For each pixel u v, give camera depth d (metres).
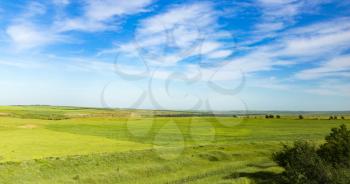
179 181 27.61
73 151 35.50
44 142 41.69
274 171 30.45
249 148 41.88
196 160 34.19
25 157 30.94
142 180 27.25
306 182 24.62
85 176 26.16
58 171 27.33
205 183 26.42
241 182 26.75
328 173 24.55
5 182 23.86
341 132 29.08
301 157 26.11
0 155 31.33
